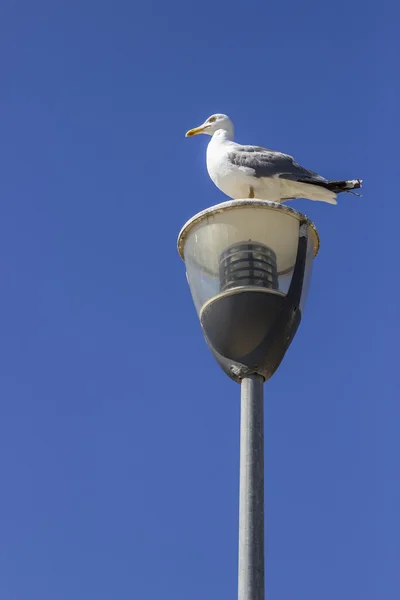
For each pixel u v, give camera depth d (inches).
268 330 304.0
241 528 265.4
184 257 333.4
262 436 289.1
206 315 312.7
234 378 304.8
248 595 253.3
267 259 314.2
